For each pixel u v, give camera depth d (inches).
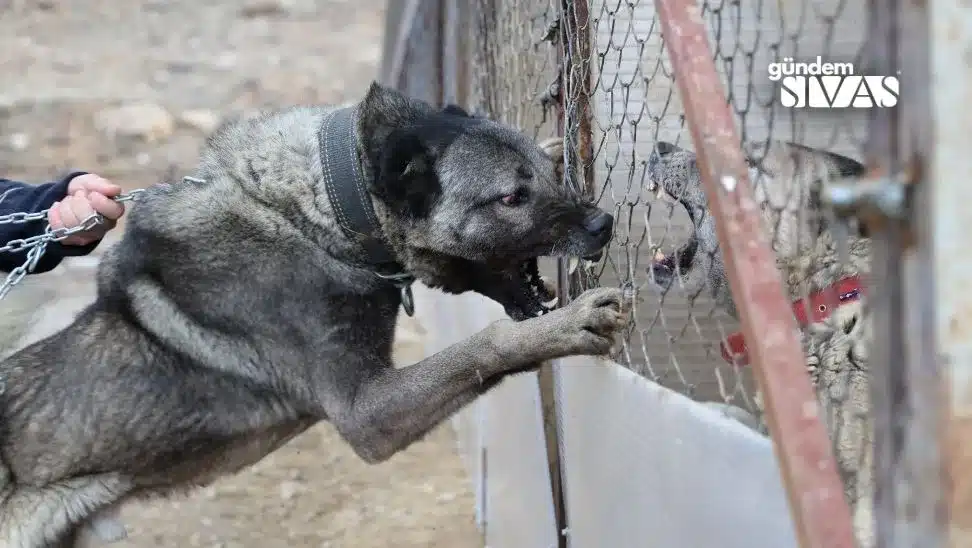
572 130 122.0
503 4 179.6
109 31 684.1
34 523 121.0
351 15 736.3
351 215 118.3
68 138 494.0
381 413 116.2
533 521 133.7
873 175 38.4
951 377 34.5
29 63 617.3
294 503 196.5
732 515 65.6
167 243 120.7
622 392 93.4
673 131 123.6
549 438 124.6
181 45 668.1
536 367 111.3
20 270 115.8
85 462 121.7
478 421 190.1
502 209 117.0
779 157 93.4
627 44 121.7
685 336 124.3
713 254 105.7
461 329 208.7
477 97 212.4
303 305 118.4
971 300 34.4
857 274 88.8
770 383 46.4
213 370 121.6
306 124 123.7
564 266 129.3
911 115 35.7
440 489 201.6
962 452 34.4
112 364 122.3
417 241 120.4
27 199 130.4
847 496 65.8
